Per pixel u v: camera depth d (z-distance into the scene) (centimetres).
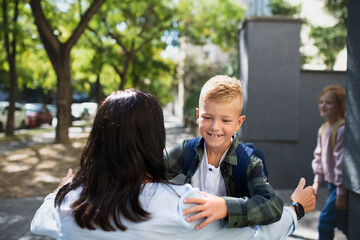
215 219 105
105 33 1767
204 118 140
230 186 148
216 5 2098
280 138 615
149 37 1972
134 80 2512
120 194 102
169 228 102
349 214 281
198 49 3375
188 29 2142
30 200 547
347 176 272
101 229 102
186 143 167
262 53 615
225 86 136
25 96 3875
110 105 111
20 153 1046
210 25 2156
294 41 614
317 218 447
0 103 1889
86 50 1883
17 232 407
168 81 3434
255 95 617
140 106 110
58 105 1277
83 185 112
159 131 114
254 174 140
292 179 619
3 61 1736
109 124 108
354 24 266
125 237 101
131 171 104
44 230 113
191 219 102
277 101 616
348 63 272
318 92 619
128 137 107
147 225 101
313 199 140
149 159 109
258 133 616
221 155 151
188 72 2884
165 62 2394
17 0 1409
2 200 545
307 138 620
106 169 106
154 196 106
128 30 1872
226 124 137
